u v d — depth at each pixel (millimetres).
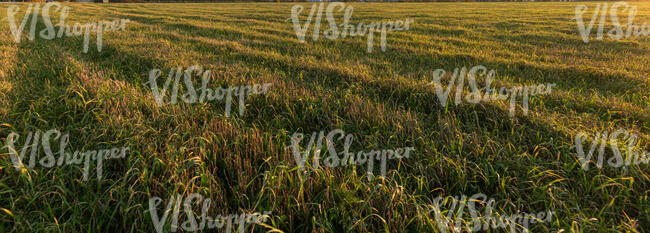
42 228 1751
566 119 3182
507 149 2717
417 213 1884
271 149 2582
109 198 1971
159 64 5418
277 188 2080
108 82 3998
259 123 3297
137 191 1976
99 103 3385
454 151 2613
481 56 6578
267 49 7340
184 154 2508
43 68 4965
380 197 2070
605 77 4898
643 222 1937
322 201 2059
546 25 12695
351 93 4066
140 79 4543
